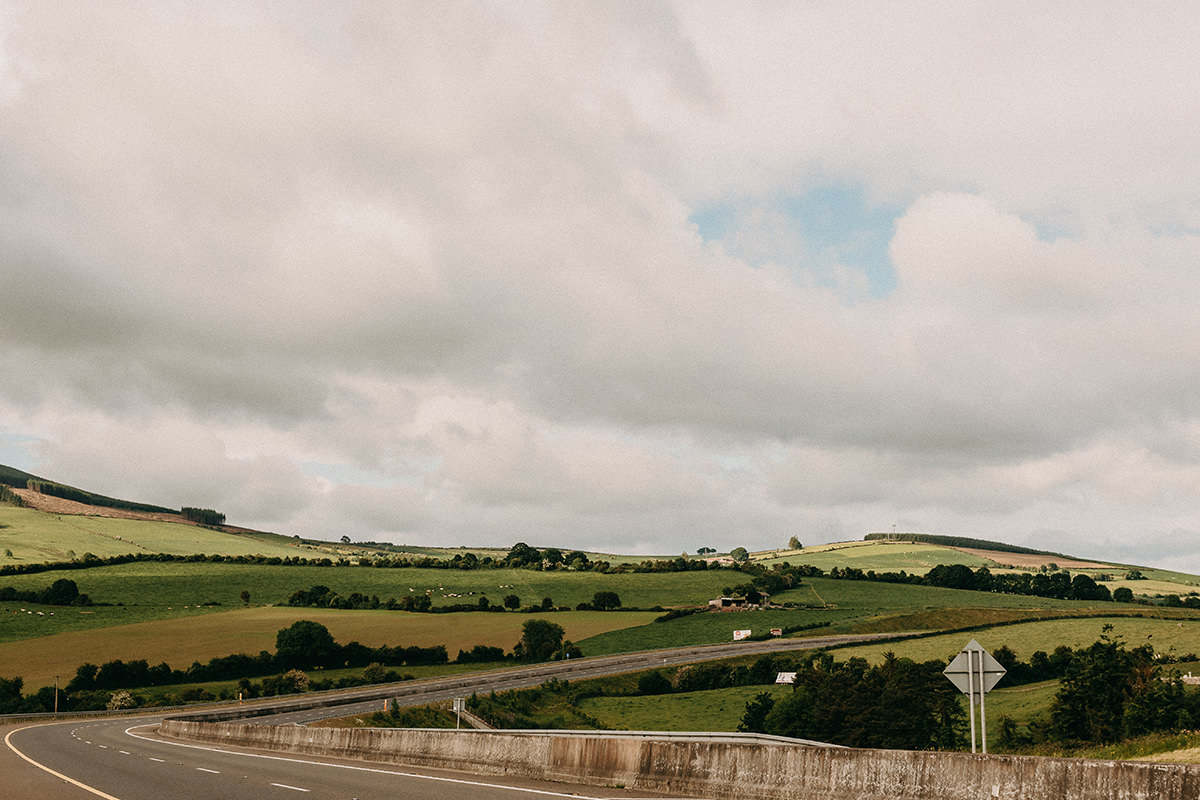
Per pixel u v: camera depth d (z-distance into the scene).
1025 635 132.12
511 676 128.38
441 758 26.80
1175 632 128.88
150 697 112.44
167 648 136.12
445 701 105.62
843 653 130.50
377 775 23.70
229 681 127.00
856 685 89.19
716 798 17.34
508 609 181.00
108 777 23.67
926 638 135.50
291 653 134.88
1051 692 96.19
